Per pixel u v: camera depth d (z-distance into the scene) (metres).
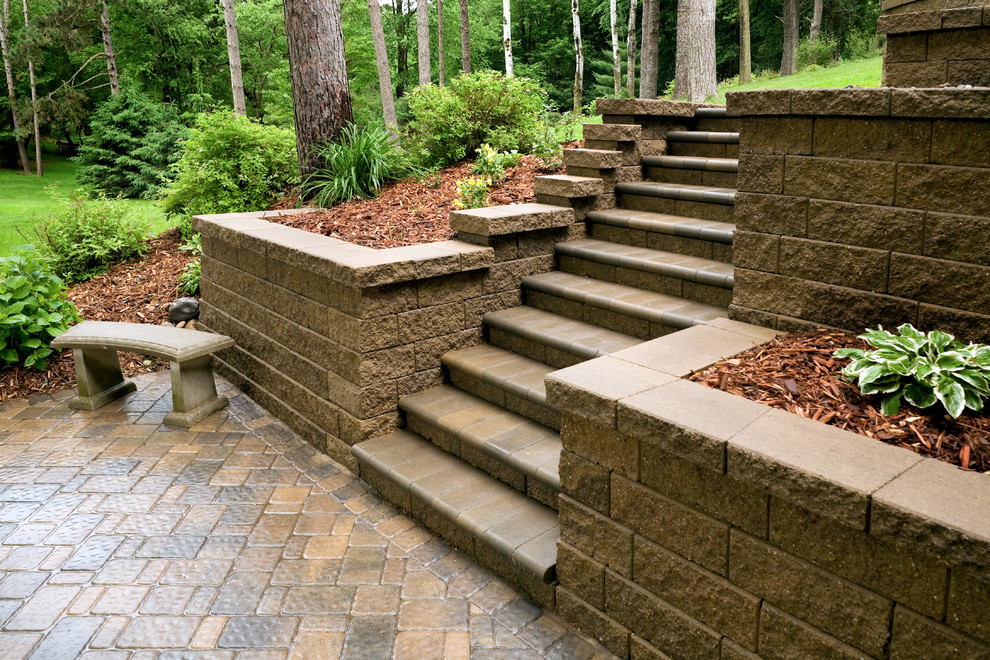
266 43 32.06
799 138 3.35
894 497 2.00
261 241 5.27
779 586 2.34
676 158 5.93
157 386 6.02
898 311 3.13
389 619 3.19
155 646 3.02
